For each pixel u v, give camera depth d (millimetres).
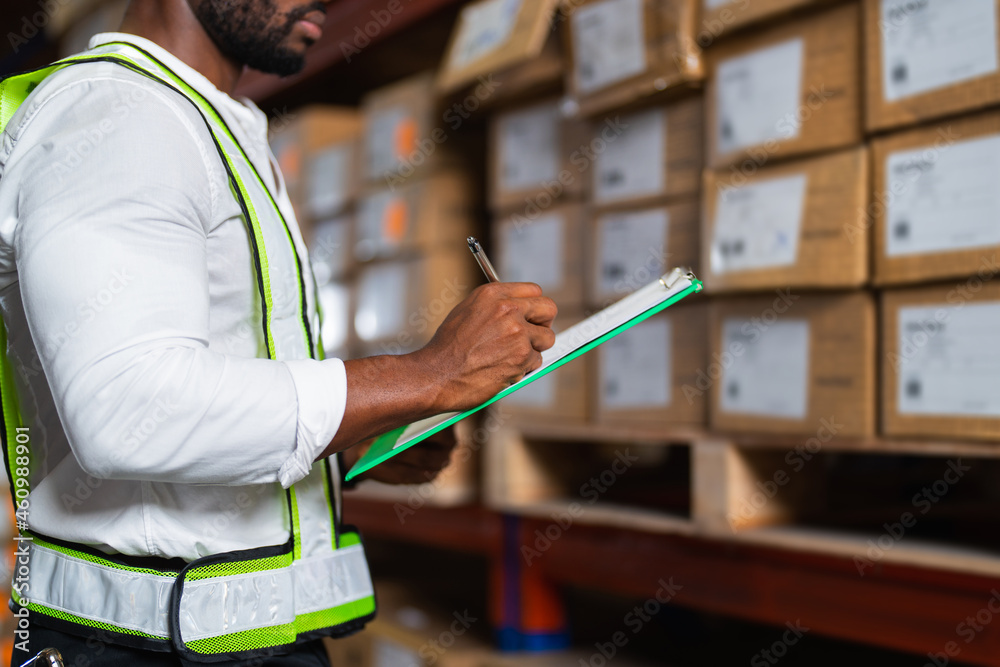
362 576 1017
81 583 863
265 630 874
